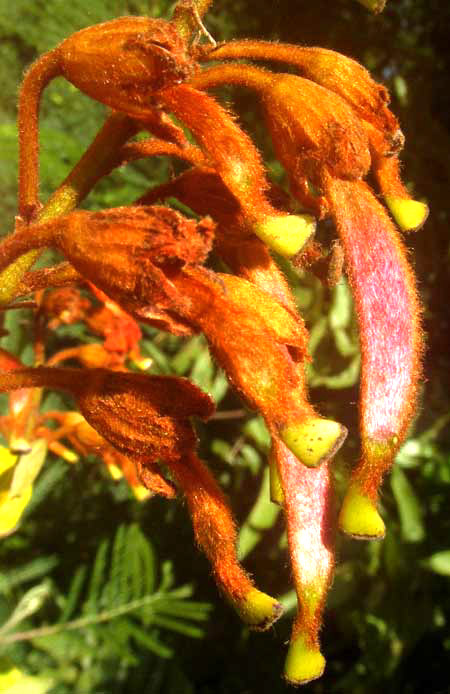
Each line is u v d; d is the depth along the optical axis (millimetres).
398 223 87
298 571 84
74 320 158
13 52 244
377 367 80
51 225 87
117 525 252
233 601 87
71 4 204
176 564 262
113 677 234
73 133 226
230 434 242
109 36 88
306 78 90
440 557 214
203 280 83
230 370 82
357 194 85
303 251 82
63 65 91
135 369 215
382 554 232
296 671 81
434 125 236
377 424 78
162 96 89
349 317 217
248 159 85
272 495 90
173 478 95
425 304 248
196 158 97
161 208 82
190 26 92
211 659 279
